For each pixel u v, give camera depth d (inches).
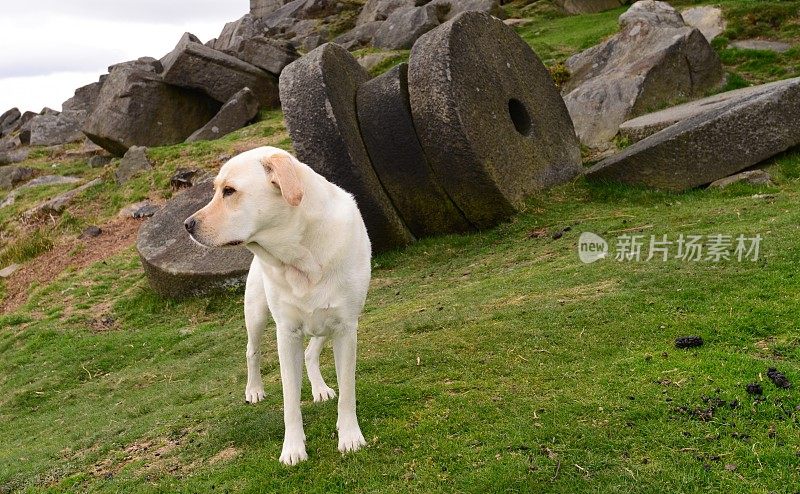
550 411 94.9
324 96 167.8
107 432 117.1
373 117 174.9
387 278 164.6
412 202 176.9
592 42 312.2
